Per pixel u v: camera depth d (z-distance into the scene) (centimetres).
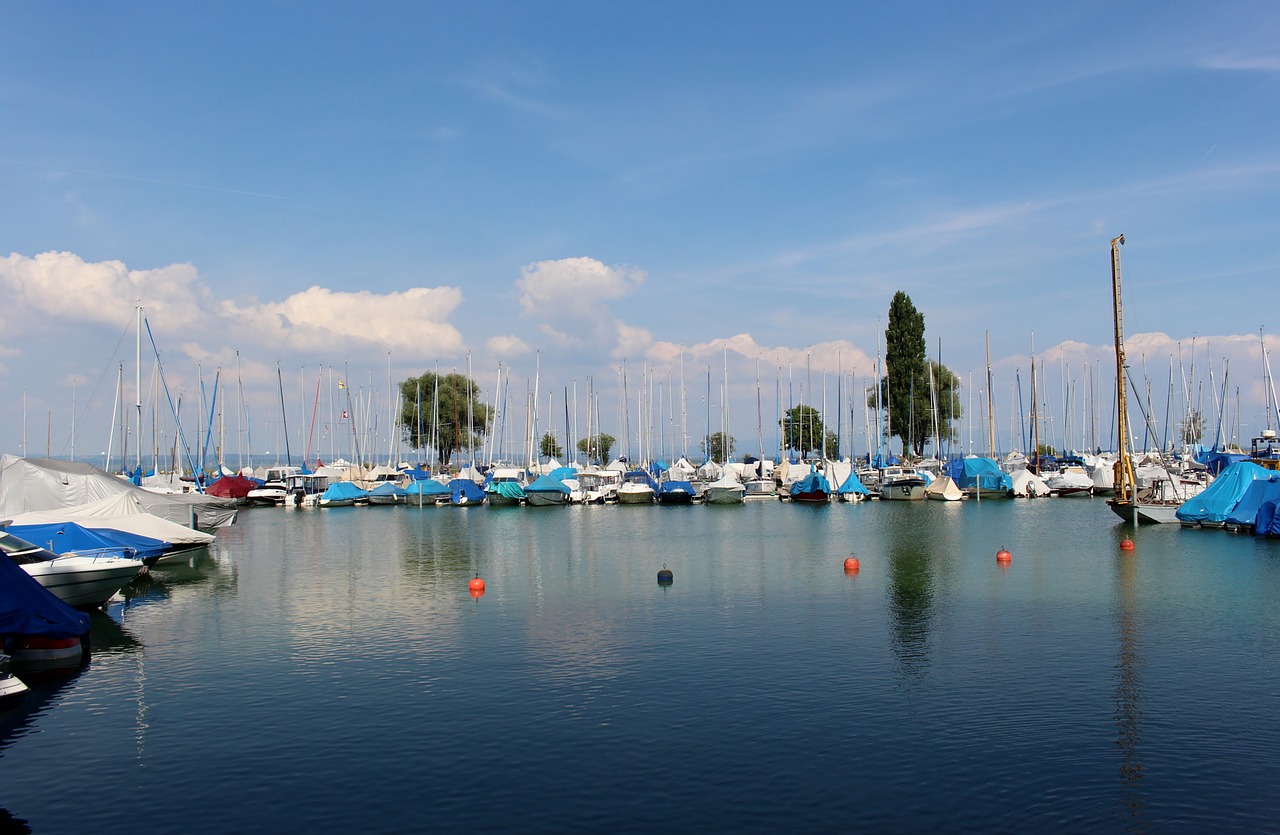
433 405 16375
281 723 2539
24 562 3819
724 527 8306
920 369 15212
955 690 2792
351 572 5450
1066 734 2405
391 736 2430
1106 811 1958
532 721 2538
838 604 4191
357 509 11156
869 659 3161
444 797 2047
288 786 2112
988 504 10794
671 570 5378
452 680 2944
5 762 2272
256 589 4800
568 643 3441
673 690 2812
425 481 11662
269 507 11500
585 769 2192
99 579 3934
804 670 3025
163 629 3756
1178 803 1994
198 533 5575
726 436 15438
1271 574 4972
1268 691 2762
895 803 1998
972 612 3969
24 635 3033
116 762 2267
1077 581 4809
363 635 3612
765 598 4375
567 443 15062
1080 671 2991
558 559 6003
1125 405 7850
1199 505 7431
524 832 1877
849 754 2273
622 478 12244
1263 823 1903
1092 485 11656
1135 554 5909
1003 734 2406
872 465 15262
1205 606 4066
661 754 2283
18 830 1909
